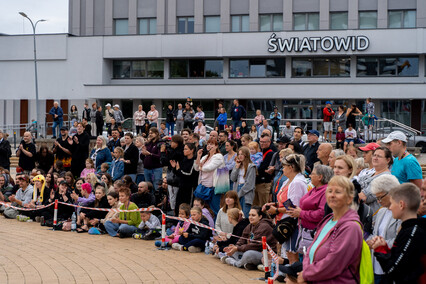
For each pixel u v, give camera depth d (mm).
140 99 42594
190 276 9023
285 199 7930
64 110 43500
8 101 44312
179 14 43875
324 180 7008
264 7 42188
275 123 26859
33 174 16062
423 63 38594
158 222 12570
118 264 9945
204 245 11000
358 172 8727
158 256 10602
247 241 9656
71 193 14320
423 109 38438
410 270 5148
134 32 44250
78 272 9383
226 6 42781
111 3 44688
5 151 18578
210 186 12008
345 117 25156
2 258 10508
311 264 5262
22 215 15430
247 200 11211
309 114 39906
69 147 17469
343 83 38156
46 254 10836
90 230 13211
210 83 40594
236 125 26469
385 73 39156
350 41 38219
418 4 39594
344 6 40844
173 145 12766
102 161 16469
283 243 7953
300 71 40375
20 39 44031
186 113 27219
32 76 43969
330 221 5465
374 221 6719
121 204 13086
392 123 28641
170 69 42844
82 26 45312
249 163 11305
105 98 42000
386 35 37938
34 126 34812
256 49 39844
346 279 5176
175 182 12828
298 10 41531
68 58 43406
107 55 42719
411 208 5262
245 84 39781
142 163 15609
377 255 5344
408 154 7637
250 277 8883
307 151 12508
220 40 40500
